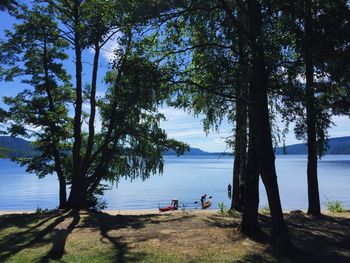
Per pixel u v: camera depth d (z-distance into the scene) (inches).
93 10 508.4
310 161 711.7
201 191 2249.0
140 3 448.5
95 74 876.6
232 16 429.4
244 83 447.2
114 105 868.0
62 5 840.3
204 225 578.2
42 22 852.0
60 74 914.7
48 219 654.5
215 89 475.2
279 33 423.2
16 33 861.2
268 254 430.6
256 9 425.4
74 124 872.3
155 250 447.2
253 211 514.9
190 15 482.6
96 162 956.0
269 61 423.5
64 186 900.6
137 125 909.2
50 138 881.5
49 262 407.2
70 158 933.2
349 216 694.5
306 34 397.4
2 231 562.3
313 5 400.5
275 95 496.7
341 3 393.4
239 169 723.4
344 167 5743.1
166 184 2849.4
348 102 490.3
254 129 455.8
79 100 864.9
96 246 467.2
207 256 422.9
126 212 901.2
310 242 490.0
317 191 711.7
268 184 444.5
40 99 911.7
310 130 692.7
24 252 447.8
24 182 3078.2
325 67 418.3
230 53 483.5
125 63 474.0
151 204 1625.2
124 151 940.0
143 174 956.6
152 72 461.1
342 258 420.2
